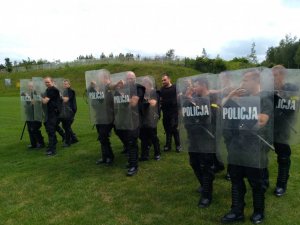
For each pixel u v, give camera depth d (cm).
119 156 953
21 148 1127
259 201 521
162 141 1128
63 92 1092
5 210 623
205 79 571
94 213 591
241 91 500
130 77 763
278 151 612
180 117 603
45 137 1308
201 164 589
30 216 593
